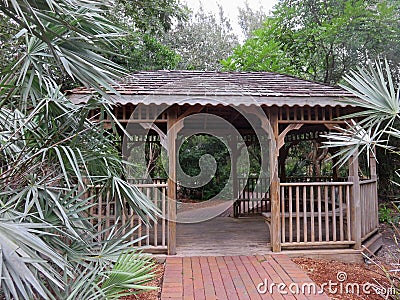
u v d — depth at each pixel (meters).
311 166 11.63
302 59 13.25
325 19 12.52
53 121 2.71
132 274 2.68
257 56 13.48
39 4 1.78
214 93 4.95
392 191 10.01
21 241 1.53
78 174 2.57
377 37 10.60
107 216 4.77
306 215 5.25
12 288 1.33
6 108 3.07
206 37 20.22
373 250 5.70
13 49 2.93
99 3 2.23
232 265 4.59
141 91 4.96
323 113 5.29
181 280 4.04
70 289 2.34
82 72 2.23
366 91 3.37
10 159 2.86
